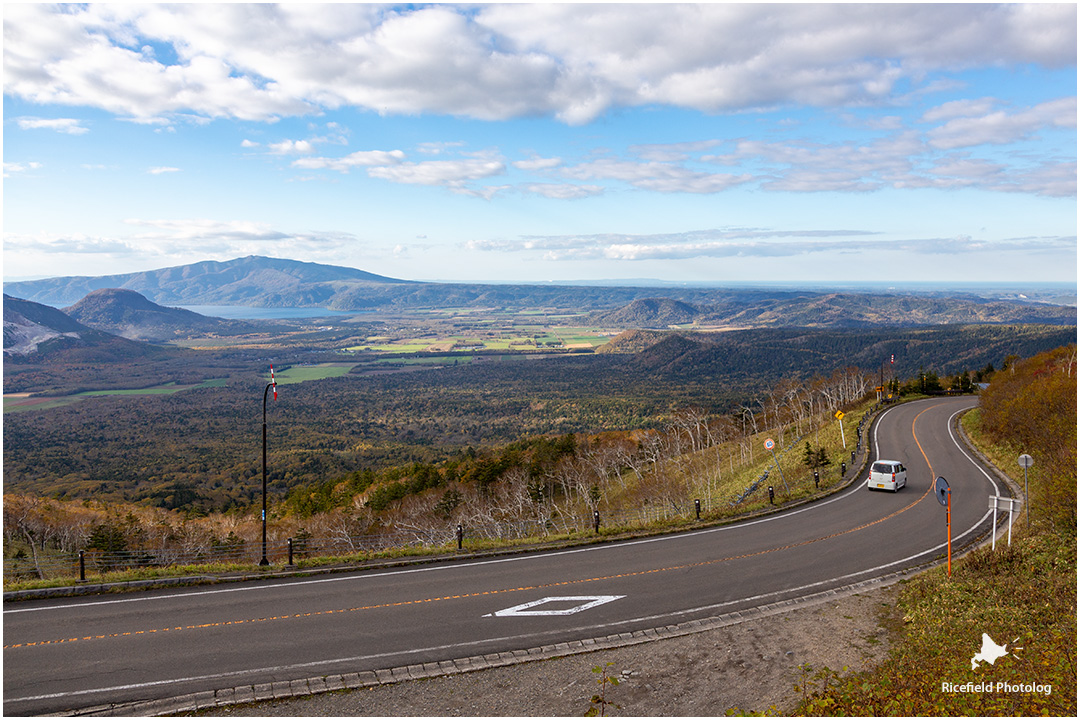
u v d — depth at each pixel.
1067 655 12.04
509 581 19.56
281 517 65.62
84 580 18.56
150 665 13.94
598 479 72.06
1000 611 14.84
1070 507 20.58
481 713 12.34
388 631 15.88
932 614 15.62
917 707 11.03
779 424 79.06
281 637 15.44
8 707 12.23
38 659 14.07
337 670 13.93
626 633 15.87
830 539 24.31
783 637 15.48
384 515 57.59
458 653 14.80
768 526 26.41
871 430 51.41
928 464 38.94
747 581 19.64
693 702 12.52
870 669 13.41
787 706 12.04
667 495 52.94
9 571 31.03
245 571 20.05
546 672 13.96
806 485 34.56
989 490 32.12
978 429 47.47
